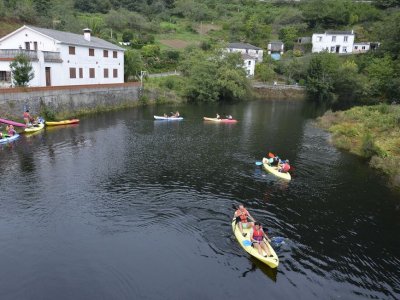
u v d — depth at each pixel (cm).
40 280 1427
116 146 3284
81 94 4653
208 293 1395
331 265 1605
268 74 9319
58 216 1909
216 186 2409
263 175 2661
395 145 3331
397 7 12850
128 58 6206
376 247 1769
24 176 2434
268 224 1927
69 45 4781
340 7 12756
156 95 6291
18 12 8025
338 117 5028
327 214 2084
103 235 1753
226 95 7538
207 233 1808
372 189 2492
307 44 11612
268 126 4666
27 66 3959
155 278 1466
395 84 6325
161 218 1936
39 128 3722
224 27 13425
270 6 16012
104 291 1382
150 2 14562
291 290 1433
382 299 1410
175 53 9319
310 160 3127
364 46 11069
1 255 1566
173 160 2930
